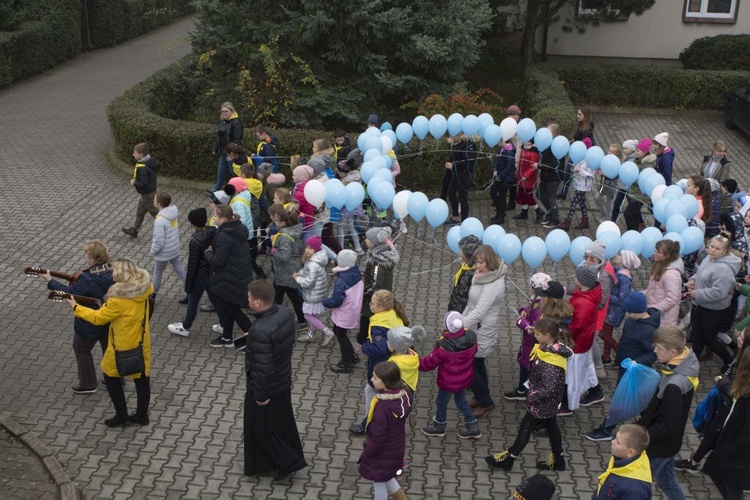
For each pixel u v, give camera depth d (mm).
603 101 21750
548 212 13109
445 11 16797
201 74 19219
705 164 13164
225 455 7453
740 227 10008
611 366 9102
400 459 6504
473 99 16250
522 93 20234
